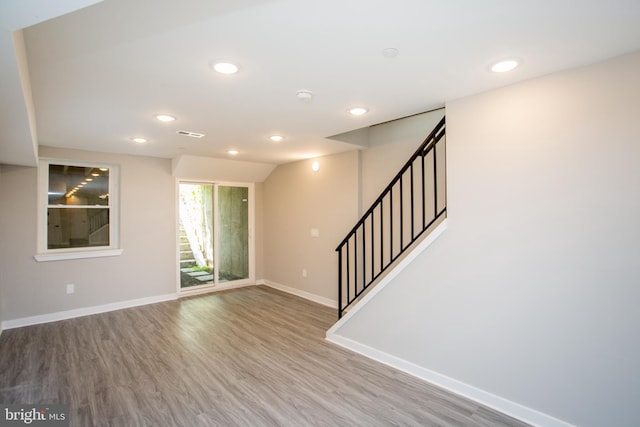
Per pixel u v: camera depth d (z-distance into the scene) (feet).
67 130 11.09
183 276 18.28
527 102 7.37
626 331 6.26
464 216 8.39
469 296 8.32
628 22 5.07
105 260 15.24
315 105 8.75
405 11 4.68
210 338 12.16
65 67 6.31
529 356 7.39
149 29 5.03
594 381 6.59
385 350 10.19
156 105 8.58
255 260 20.84
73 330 12.82
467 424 7.26
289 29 5.13
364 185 14.96
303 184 17.87
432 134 9.28
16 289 13.08
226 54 5.93
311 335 12.51
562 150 6.95
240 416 7.54
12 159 11.52
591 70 6.59
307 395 8.41
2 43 3.89
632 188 6.21
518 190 7.52
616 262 6.36
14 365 9.94
